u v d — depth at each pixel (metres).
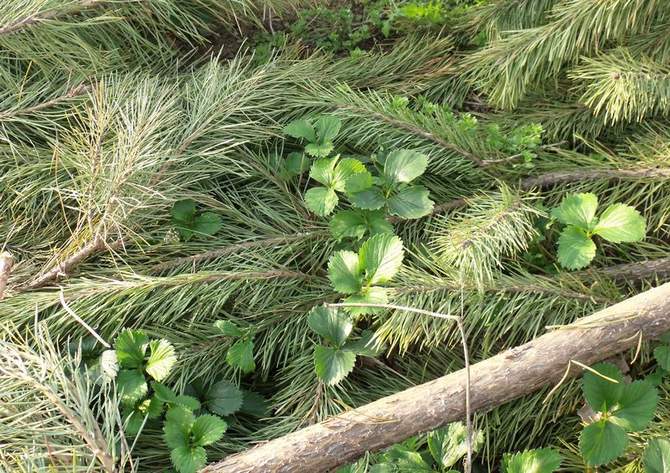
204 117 1.54
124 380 1.36
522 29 1.64
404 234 1.50
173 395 1.37
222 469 1.28
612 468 1.35
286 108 1.60
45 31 1.55
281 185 1.56
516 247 1.40
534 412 1.40
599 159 1.55
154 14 1.70
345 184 1.46
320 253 1.50
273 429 1.39
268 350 1.46
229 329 1.42
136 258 1.48
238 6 1.74
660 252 1.46
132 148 1.43
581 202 1.41
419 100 1.66
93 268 1.47
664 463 1.27
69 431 1.22
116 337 1.42
